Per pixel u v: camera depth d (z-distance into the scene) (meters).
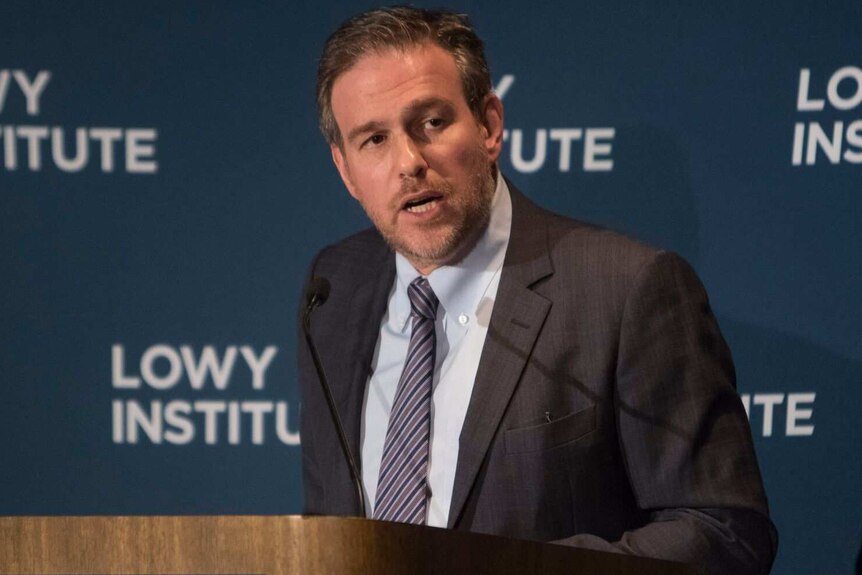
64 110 8.64
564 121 8.58
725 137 8.57
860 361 8.84
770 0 8.41
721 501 5.91
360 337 6.79
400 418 6.31
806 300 8.77
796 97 8.53
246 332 8.98
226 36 8.59
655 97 8.54
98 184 8.76
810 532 9.06
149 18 8.54
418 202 5.96
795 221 8.68
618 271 6.15
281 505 9.22
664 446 6.00
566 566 4.32
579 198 8.66
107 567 4.16
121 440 9.10
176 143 8.73
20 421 9.05
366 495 6.46
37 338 8.95
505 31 8.48
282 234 8.85
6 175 8.70
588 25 8.47
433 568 4.16
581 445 6.01
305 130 8.73
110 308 8.93
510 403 6.06
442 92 5.89
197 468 9.16
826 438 8.95
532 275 6.28
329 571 4.10
